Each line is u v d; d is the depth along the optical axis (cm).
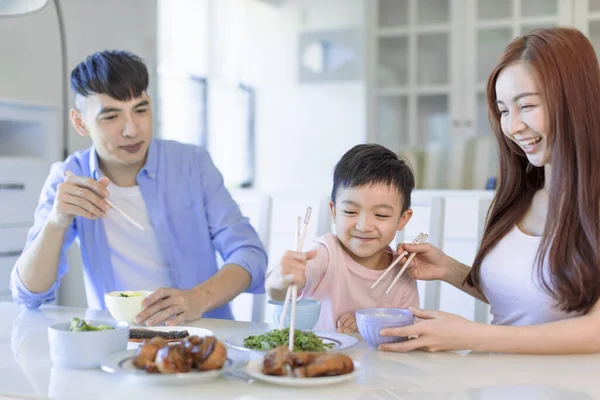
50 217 141
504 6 371
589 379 87
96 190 135
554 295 114
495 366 94
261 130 552
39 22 268
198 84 471
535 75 108
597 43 355
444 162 374
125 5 322
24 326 125
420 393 80
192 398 78
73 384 84
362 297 138
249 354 98
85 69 152
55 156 243
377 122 397
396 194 128
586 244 109
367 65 397
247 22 532
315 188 538
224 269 153
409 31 389
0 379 87
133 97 152
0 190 217
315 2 528
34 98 266
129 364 87
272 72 545
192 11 452
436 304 154
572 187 110
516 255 123
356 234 130
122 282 169
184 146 178
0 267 217
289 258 100
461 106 382
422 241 136
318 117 538
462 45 380
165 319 125
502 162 128
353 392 80
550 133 110
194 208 173
